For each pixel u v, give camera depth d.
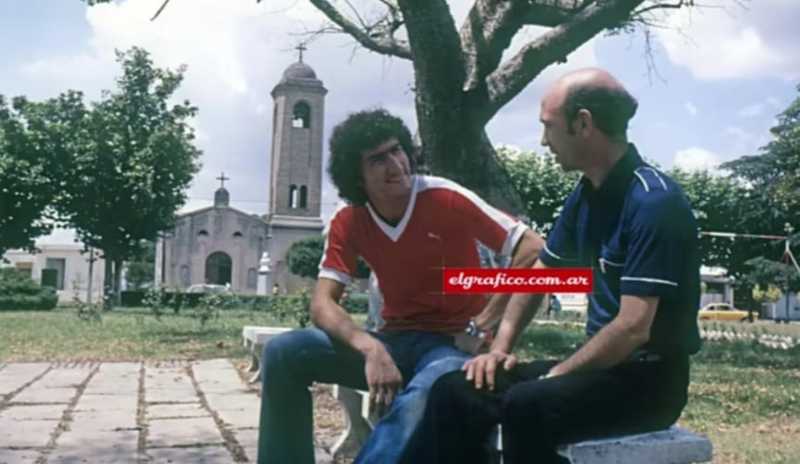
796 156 41.66
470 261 3.15
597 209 2.50
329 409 6.41
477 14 10.36
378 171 2.99
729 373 9.92
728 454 5.11
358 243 3.17
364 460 2.58
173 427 5.82
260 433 2.98
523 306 2.82
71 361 10.41
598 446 2.28
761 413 6.86
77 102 33.53
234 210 63.94
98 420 6.09
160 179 32.94
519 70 10.17
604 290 2.50
